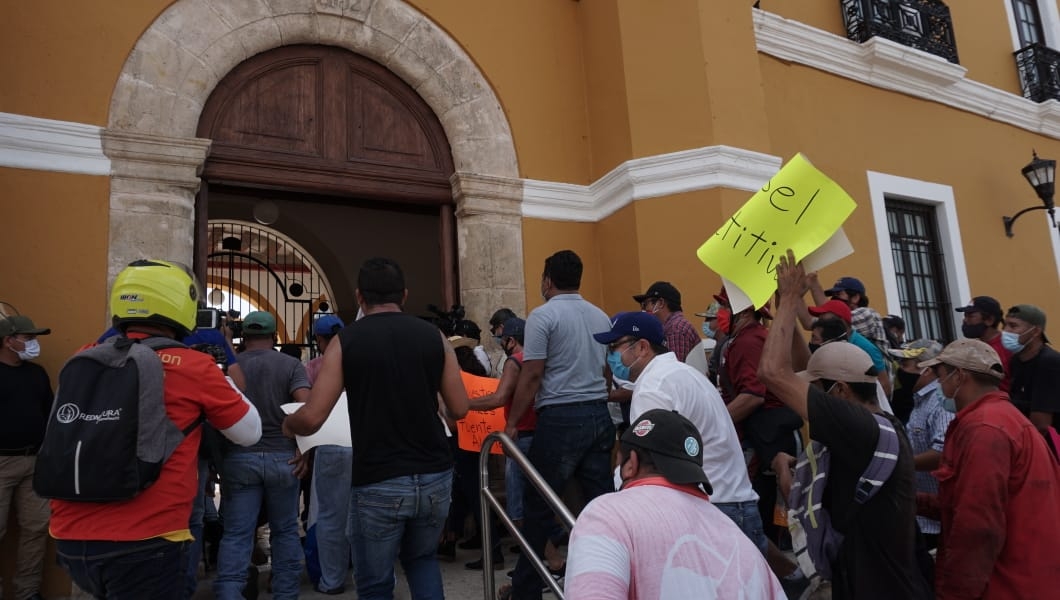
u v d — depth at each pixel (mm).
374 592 2818
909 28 9000
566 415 3650
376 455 2814
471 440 4668
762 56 7879
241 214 10586
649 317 3248
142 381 2328
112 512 2273
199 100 5531
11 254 4750
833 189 2777
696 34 6570
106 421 2244
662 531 1710
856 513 2494
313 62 6215
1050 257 10133
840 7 8922
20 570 4301
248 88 5910
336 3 6121
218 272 12500
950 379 3027
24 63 4969
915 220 9117
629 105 6578
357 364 2840
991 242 9492
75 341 4820
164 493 2363
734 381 3879
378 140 6395
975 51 10133
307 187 6023
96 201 5020
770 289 2797
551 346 3730
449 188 6625
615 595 1619
